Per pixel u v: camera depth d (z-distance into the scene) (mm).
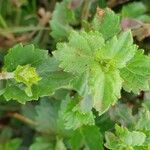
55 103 182
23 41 202
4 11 210
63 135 180
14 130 202
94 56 135
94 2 187
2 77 144
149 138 155
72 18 184
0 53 179
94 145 163
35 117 187
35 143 184
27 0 208
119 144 151
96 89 132
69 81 142
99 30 153
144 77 139
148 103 169
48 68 146
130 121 164
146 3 196
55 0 209
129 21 174
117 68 135
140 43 178
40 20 203
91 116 154
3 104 195
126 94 171
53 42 192
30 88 142
